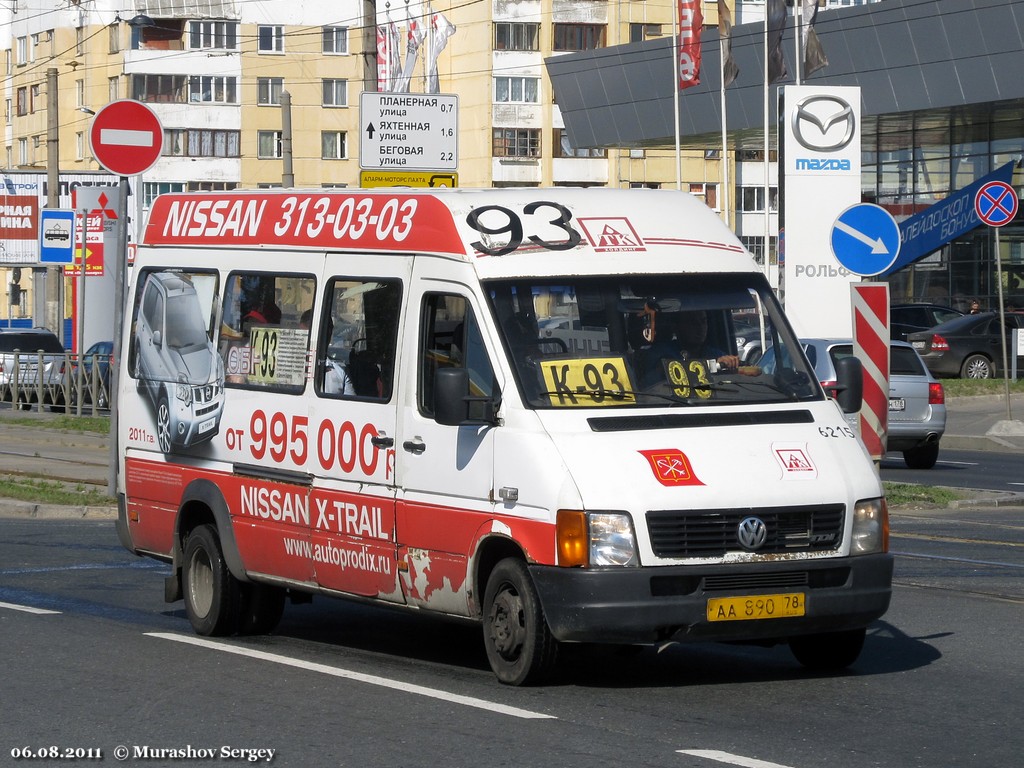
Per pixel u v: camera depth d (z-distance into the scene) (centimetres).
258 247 1548
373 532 1364
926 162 7775
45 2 14162
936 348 5612
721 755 1017
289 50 13775
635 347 1284
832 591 1214
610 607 1159
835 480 1230
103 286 6069
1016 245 7188
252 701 1204
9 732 1100
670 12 13462
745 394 1281
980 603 1716
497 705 1179
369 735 1082
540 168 13288
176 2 13438
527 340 1266
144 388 1694
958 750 1042
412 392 1330
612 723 1120
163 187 13538
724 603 1179
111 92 13662
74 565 2064
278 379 1490
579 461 1190
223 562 1552
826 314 2545
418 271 1345
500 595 1248
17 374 5078
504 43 13138
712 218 1395
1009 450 4003
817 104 2523
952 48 6681
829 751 1034
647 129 8281
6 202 8544
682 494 1180
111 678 1302
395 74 10388
